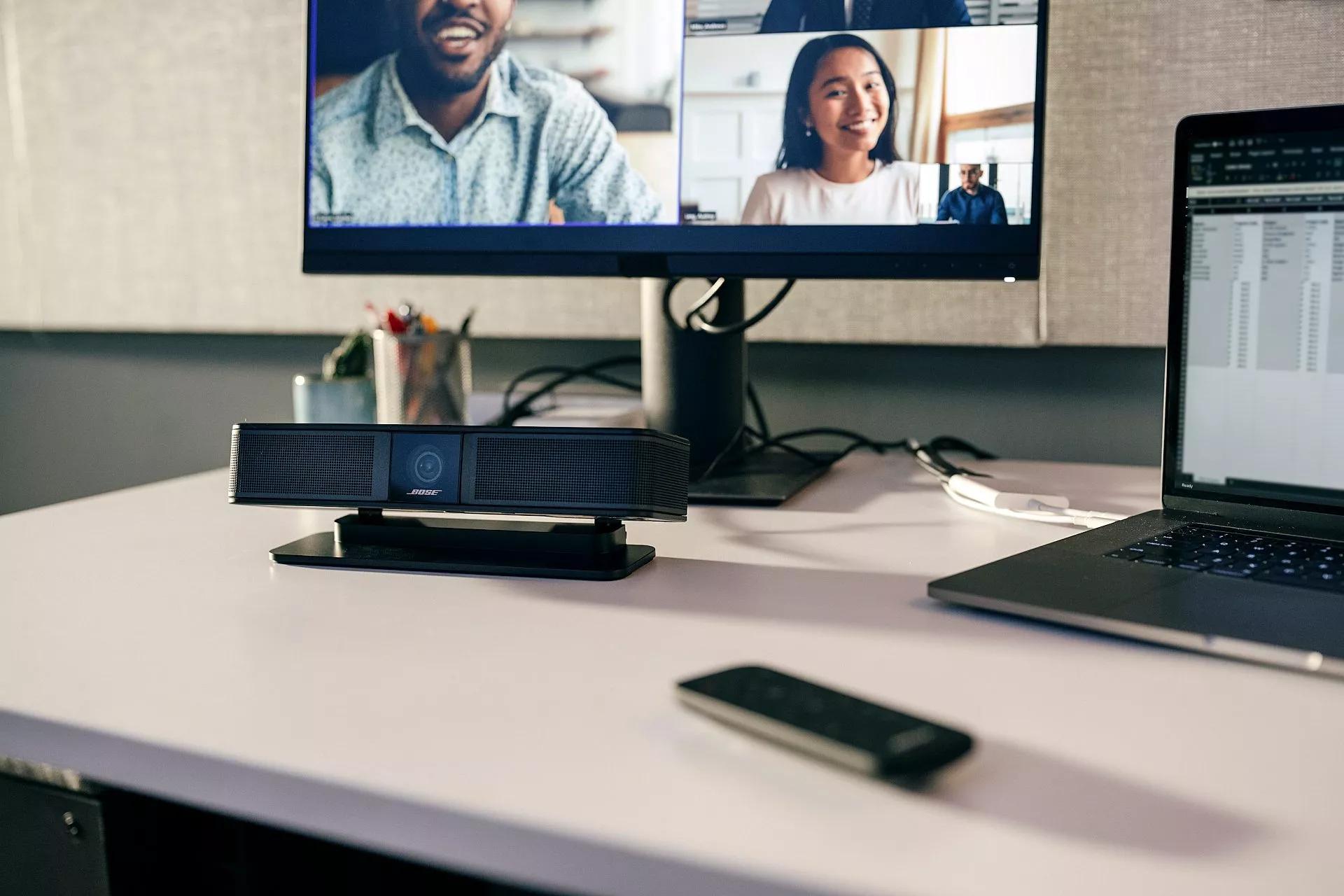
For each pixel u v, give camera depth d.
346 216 0.84
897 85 0.75
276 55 1.23
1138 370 1.00
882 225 0.76
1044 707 0.39
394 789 0.33
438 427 0.60
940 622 0.49
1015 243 0.74
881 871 0.28
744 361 0.92
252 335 1.33
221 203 1.29
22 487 1.49
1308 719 0.37
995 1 0.73
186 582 0.56
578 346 1.21
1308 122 0.60
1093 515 0.67
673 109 0.78
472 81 0.81
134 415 1.41
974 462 0.95
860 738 0.33
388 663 0.44
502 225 0.81
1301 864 0.28
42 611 0.51
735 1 0.76
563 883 0.31
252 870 0.58
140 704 0.40
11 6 1.34
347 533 0.63
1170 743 0.36
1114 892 0.27
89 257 1.36
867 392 1.10
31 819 0.54
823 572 0.57
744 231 0.78
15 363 1.46
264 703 0.40
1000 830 0.30
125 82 1.31
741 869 0.29
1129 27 0.94
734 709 0.36
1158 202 0.95
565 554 0.59
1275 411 0.61
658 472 0.58
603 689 0.41
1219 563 0.54
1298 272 0.61
